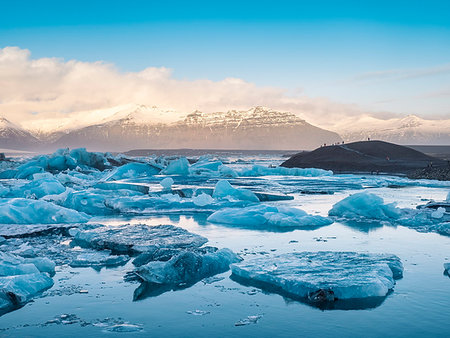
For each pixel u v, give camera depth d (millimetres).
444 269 9672
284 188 29875
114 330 6707
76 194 19719
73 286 8742
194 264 9383
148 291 8445
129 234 13008
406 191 28438
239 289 8523
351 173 49062
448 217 16297
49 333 6613
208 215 17797
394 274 9344
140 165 41469
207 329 6750
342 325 6863
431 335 6508
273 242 12562
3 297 7789
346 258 10055
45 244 12570
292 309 7516
